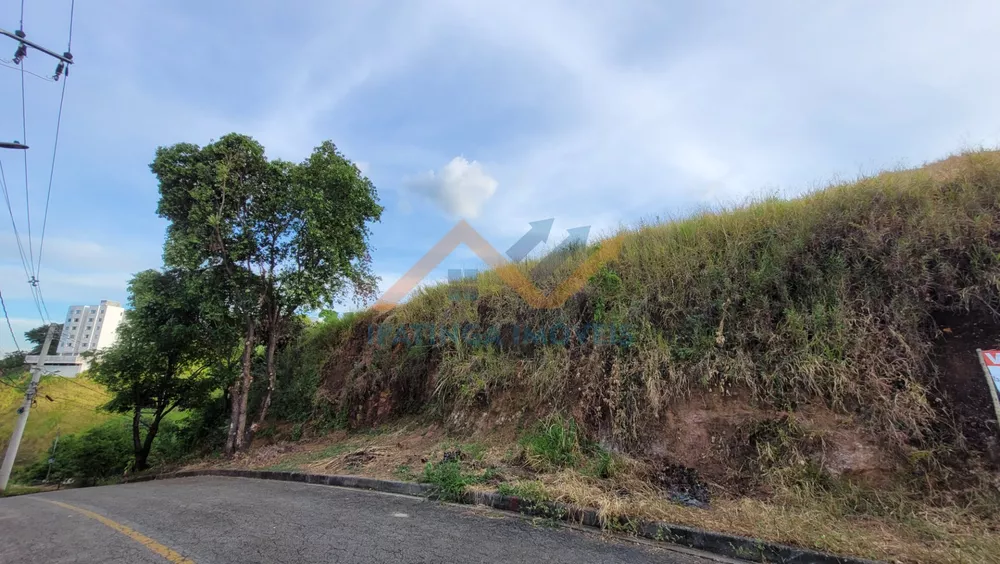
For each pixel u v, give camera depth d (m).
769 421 4.84
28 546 4.62
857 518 3.91
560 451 5.74
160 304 13.56
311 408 12.00
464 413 7.79
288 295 10.94
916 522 3.70
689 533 3.88
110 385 15.85
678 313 6.37
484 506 5.06
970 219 5.20
